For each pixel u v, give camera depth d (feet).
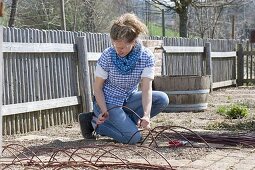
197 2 83.66
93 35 32.68
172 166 15.60
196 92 33.24
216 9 100.94
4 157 17.99
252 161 16.66
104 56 20.26
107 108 20.47
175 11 83.20
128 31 19.08
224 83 53.42
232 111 29.81
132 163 15.25
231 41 55.77
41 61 27.86
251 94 47.39
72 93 30.27
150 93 19.71
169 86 33.19
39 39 27.84
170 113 32.71
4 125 24.99
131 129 20.06
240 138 20.24
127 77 20.12
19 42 26.18
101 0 84.48
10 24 66.13
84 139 21.80
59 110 29.01
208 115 31.60
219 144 19.93
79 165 14.06
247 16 120.78
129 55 19.93
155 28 113.60
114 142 20.84
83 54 30.53
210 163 16.30
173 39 45.37
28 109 26.22
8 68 25.44
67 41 30.25
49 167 15.02
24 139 23.35
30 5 75.77
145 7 91.86
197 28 104.12
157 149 18.70
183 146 19.21
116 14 87.10
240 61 56.95
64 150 15.49
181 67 46.01
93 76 32.22
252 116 30.35
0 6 18.70
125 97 20.57
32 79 27.14
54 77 28.84
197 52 48.34
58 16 76.79
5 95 25.18
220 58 53.06
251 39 50.55
